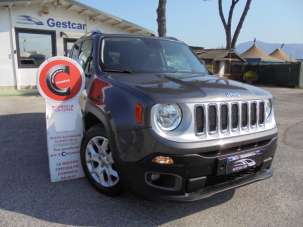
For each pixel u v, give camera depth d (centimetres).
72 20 1436
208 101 291
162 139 274
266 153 334
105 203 340
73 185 384
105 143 348
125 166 299
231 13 2595
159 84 321
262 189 387
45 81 376
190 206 338
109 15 1438
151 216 317
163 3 1415
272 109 358
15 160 467
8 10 1280
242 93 320
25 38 1338
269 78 2355
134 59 420
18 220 304
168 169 276
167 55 451
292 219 318
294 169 460
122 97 307
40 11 1346
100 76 370
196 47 2367
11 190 366
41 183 387
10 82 1331
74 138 399
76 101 396
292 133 705
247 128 320
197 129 287
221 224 306
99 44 426
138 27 1555
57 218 309
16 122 732
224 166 295
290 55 3566
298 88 2103
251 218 318
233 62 2438
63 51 1438
